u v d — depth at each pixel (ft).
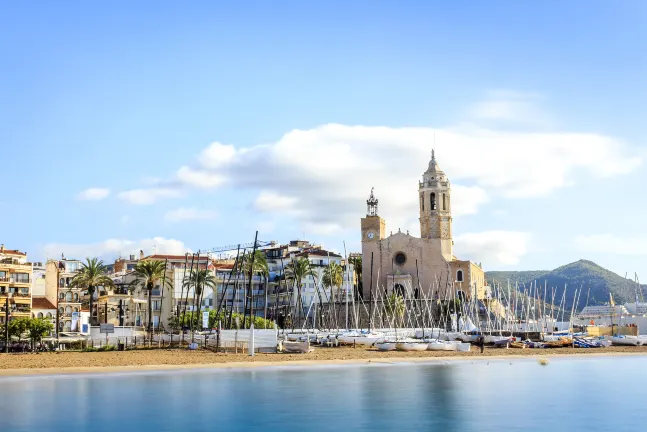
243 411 199.21
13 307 558.97
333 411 199.93
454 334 542.57
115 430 173.27
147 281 557.33
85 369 306.14
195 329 558.56
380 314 646.74
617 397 228.84
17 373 294.05
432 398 225.56
